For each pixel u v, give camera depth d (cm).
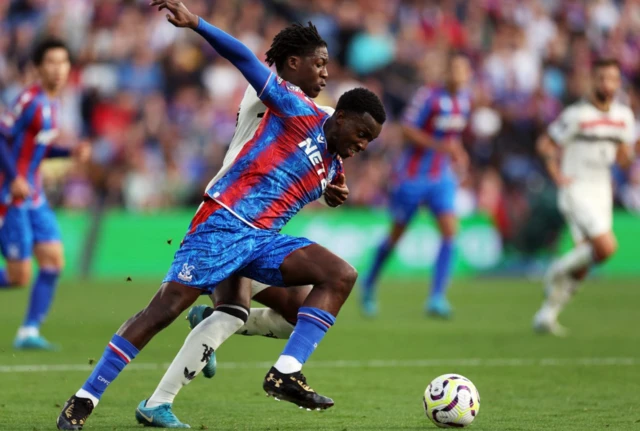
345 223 6147
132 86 6462
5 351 2992
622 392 2294
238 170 1753
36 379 2442
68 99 6253
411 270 6412
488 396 2228
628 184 6981
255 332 2003
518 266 6512
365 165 6462
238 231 1730
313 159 1769
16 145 3005
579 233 3638
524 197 6619
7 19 6638
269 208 1753
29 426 1794
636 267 6825
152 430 1767
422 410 2033
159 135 6284
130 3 6744
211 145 6328
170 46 6612
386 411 2020
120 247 6000
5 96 6325
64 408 1712
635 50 7975
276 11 7006
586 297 5309
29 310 3086
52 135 3083
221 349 3117
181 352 1806
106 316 4028
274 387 1677
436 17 7375
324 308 1719
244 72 1708
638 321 4153
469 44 7344
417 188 4281
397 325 3897
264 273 1750
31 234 3077
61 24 6531
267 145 1753
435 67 5025
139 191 6125
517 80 7200
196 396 2214
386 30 7162
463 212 6506
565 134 3653
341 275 1728
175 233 6094
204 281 1711
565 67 7562
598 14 7962
